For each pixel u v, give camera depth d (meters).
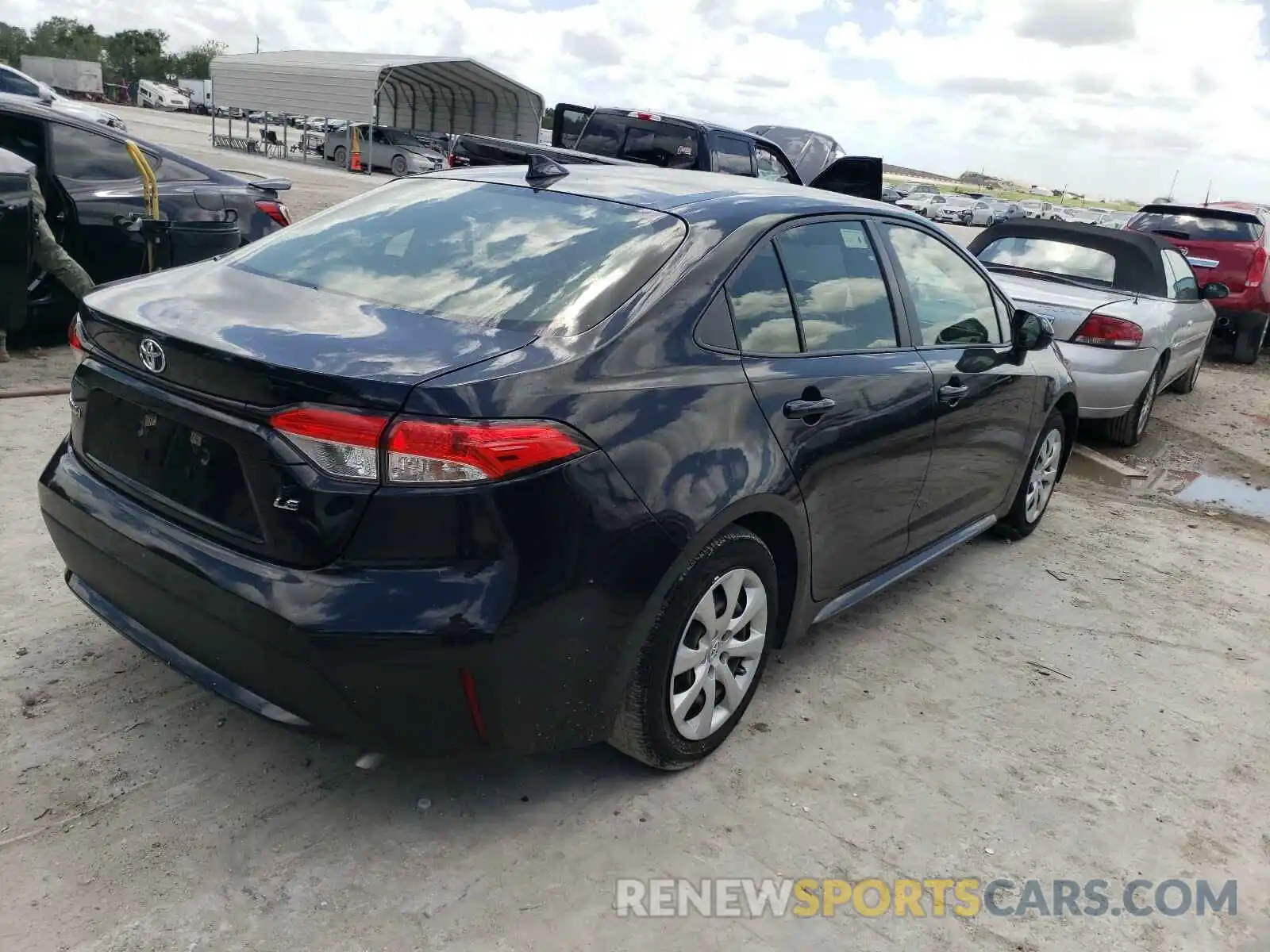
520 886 2.47
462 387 2.24
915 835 2.82
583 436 2.39
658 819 2.77
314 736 2.42
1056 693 3.71
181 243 6.30
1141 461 7.27
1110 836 2.91
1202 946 2.52
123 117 41.38
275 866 2.46
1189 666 4.04
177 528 2.50
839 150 16.69
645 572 2.52
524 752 2.52
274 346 2.35
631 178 3.46
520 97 32.59
